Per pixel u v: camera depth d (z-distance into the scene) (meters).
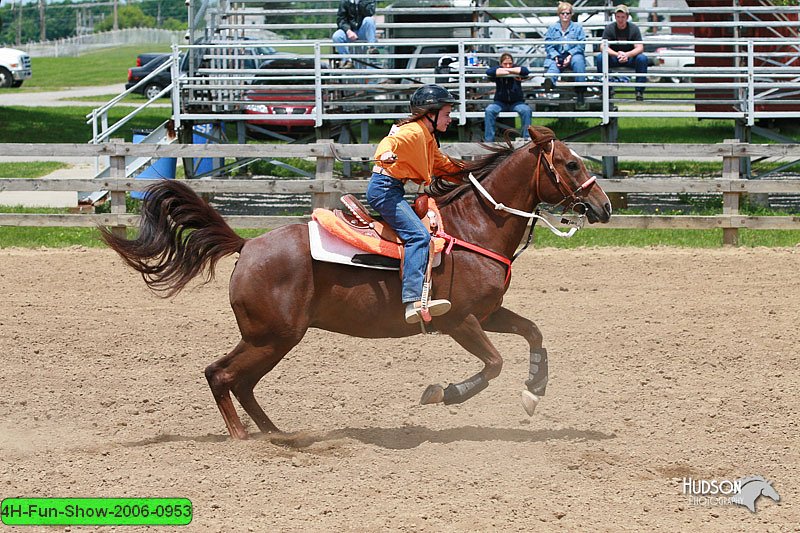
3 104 39.62
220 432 8.77
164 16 113.56
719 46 24.08
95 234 17.44
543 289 13.77
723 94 23.75
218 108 22.28
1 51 48.75
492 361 8.22
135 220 16.33
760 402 9.38
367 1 21.20
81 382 10.09
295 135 26.55
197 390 9.91
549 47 20.23
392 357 10.84
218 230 8.27
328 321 8.26
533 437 8.52
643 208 19.84
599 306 12.87
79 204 19.09
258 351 8.12
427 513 6.88
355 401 9.55
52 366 10.60
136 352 11.11
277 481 7.46
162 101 40.84
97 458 7.97
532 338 8.51
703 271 14.73
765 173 21.67
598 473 7.67
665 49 33.16
